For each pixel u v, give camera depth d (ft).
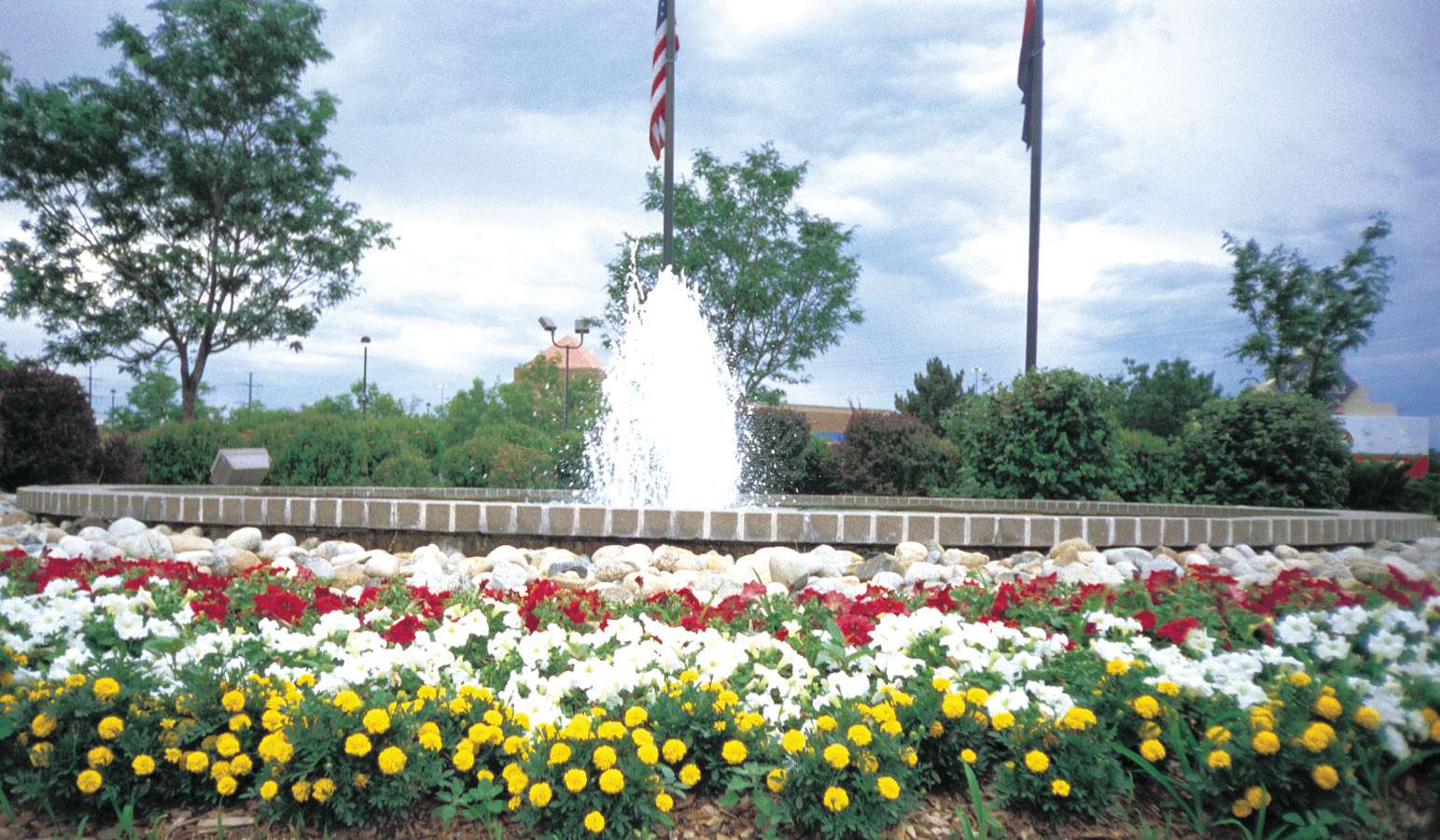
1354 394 32.07
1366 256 53.83
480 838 6.07
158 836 6.21
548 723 6.65
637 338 26.66
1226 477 30.32
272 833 6.24
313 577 12.07
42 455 35.88
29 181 63.77
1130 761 6.88
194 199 66.28
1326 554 18.01
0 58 62.59
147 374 71.77
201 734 6.57
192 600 9.82
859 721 6.44
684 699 6.75
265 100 68.39
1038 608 9.80
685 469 26.32
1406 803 6.08
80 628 8.65
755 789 6.27
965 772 6.65
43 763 6.44
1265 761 6.20
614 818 5.94
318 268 70.13
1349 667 7.41
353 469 40.81
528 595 9.95
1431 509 33.19
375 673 7.50
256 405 77.05
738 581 13.67
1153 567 15.15
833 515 16.02
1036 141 36.73
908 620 8.83
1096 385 28.32
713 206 58.18
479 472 41.91
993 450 29.12
